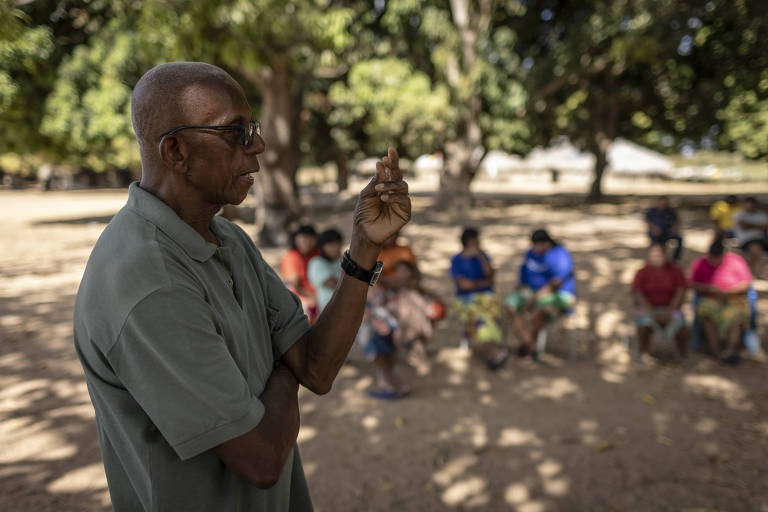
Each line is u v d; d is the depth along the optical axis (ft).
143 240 2.92
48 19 42.01
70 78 44.57
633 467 11.30
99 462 11.54
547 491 10.53
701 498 10.20
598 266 32.53
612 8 58.08
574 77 66.85
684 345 17.74
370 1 55.88
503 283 28.14
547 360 17.89
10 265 33.42
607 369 17.01
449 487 10.71
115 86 44.09
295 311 3.96
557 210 71.00
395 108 55.26
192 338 2.81
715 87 66.08
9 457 11.71
